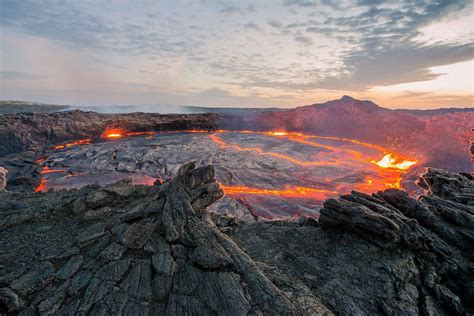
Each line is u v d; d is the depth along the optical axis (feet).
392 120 341.00
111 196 54.44
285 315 29.73
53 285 33.24
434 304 35.01
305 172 198.39
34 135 273.54
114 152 241.76
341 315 32.89
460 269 39.68
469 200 54.03
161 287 32.89
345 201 52.65
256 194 150.30
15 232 45.44
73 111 350.64
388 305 34.14
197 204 48.11
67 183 160.76
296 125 424.87
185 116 437.58
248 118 460.14
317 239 49.08
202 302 31.01
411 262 41.47
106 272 34.68
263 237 51.75
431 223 47.32
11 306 29.71
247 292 32.55
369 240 45.01
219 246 40.01
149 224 42.47
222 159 229.45
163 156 231.91
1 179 78.95
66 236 44.39
